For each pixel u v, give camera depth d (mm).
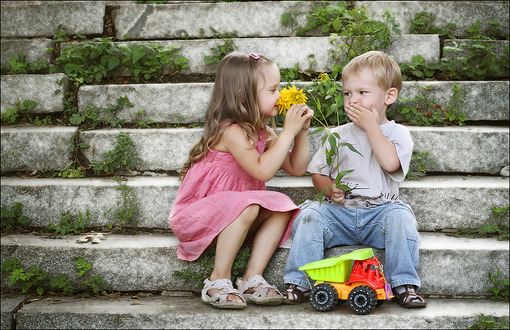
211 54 3887
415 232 2441
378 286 2305
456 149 3193
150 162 3309
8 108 3678
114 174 3316
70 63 3834
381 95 2596
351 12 3854
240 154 2508
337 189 2557
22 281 2652
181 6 4141
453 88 3453
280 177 3178
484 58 3793
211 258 2600
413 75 3789
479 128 3316
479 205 2881
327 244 2615
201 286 2561
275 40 3830
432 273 2557
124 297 2594
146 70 3850
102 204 3008
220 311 2334
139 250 2641
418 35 3822
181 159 3291
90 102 3615
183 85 3561
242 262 2518
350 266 2383
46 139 3352
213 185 2619
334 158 2676
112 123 3523
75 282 2670
